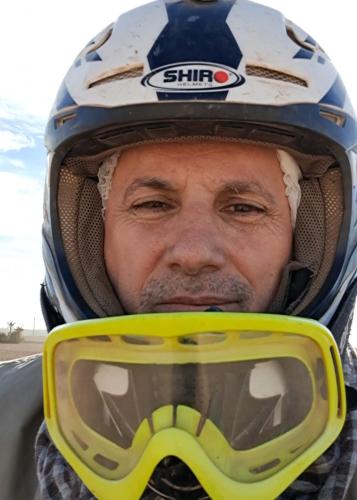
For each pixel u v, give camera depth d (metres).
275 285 0.38
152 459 0.28
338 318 0.40
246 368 0.29
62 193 0.43
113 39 0.40
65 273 0.42
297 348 0.29
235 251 0.37
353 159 0.40
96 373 0.31
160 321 0.27
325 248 0.40
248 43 0.38
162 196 0.38
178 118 0.36
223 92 0.35
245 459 0.28
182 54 0.37
